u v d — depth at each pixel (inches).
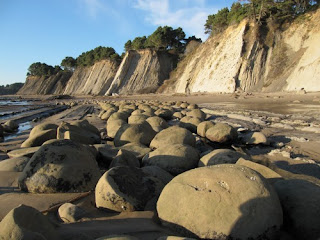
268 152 318.7
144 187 162.2
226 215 116.3
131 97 1955.0
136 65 2460.6
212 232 115.3
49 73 4308.6
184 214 123.3
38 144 302.2
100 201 152.6
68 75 3922.2
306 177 179.2
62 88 3809.1
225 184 124.7
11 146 359.6
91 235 115.0
